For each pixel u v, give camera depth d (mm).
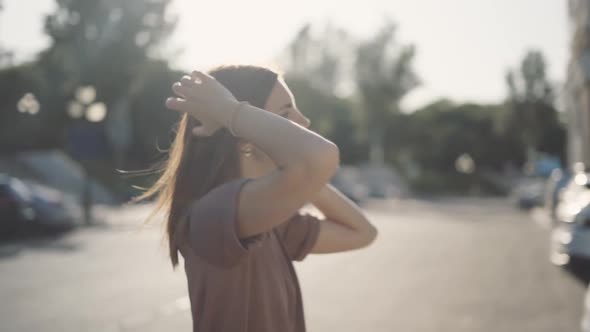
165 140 47750
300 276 9672
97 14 35000
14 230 15258
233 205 1214
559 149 71312
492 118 80188
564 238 9523
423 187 65812
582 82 31047
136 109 47406
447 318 6535
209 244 1230
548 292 8133
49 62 36656
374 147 63531
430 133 79438
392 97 61406
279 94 1455
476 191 68312
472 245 14625
